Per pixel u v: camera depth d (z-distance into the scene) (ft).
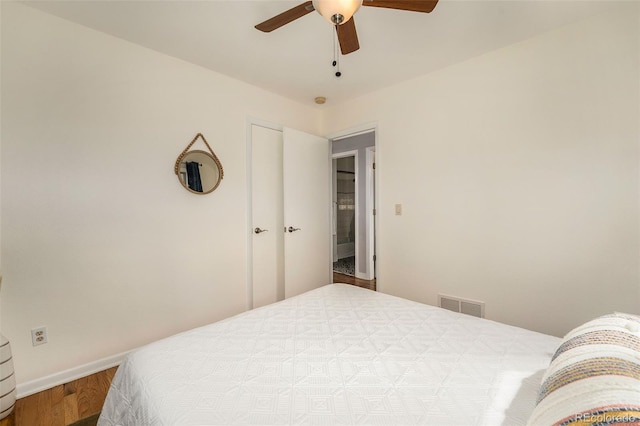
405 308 5.31
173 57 7.57
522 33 6.58
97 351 6.43
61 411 5.18
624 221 5.78
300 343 3.95
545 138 6.63
